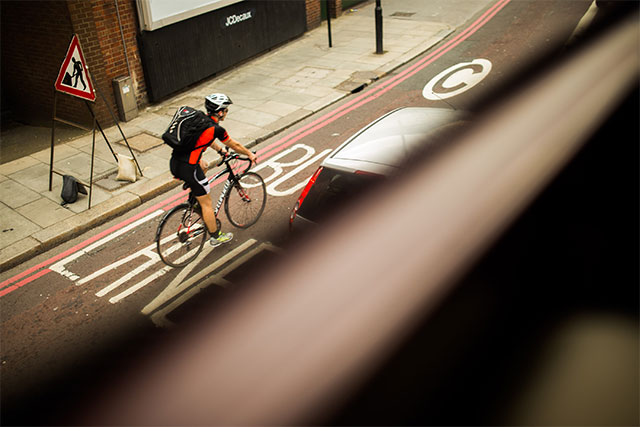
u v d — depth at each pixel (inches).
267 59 498.3
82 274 222.4
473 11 602.5
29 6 340.2
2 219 261.7
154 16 372.2
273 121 365.1
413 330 76.8
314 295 118.6
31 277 223.1
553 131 70.3
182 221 214.8
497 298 67.2
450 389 69.0
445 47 494.3
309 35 568.1
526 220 64.9
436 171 83.5
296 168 299.0
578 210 60.4
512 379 64.5
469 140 82.8
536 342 63.4
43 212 266.8
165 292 203.3
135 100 380.8
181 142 192.5
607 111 69.1
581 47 85.8
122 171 292.4
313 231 156.8
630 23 83.5
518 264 65.4
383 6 668.7
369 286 88.8
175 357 157.1
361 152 174.7
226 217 253.0
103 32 349.7
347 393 84.3
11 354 178.5
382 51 487.8
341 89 414.3
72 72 257.9
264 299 152.9
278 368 109.2
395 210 89.2
